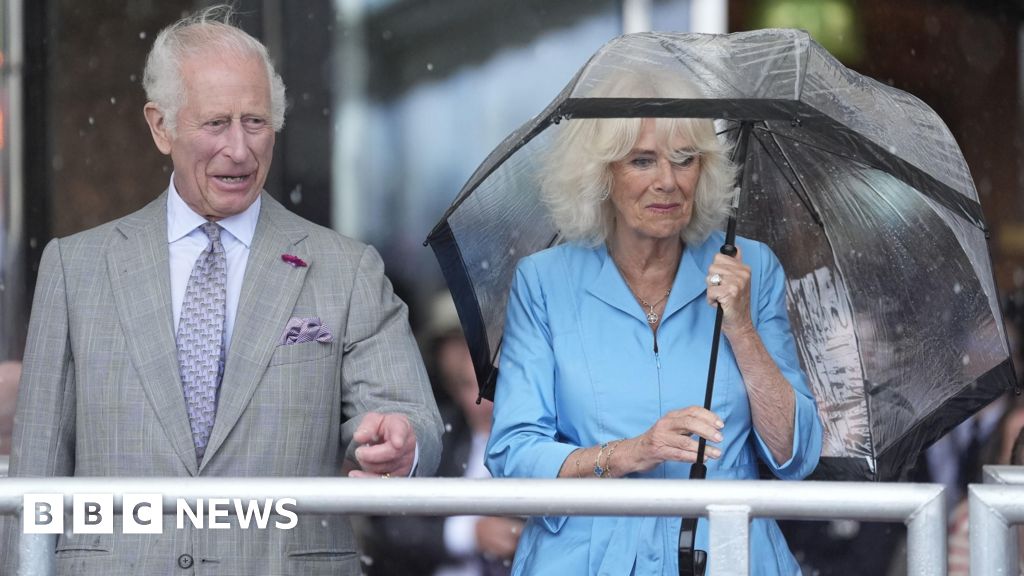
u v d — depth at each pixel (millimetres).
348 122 21453
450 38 21625
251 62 11258
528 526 11242
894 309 11906
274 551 10945
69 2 21672
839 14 23281
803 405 10945
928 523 8414
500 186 11945
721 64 10406
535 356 11172
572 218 11305
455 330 20031
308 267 11477
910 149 10477
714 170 11062
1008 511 8430
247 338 11141
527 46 21641
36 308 11422
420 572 17125
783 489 8523
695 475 10336
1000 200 24578
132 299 11234
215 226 11430
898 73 23844
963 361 11719
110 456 11008
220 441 10922
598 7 21672
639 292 11305
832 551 17688
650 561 10641
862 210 11805
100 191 21812
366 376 11352
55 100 21641
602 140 10789
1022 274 24203
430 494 8680
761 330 11344
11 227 21375
